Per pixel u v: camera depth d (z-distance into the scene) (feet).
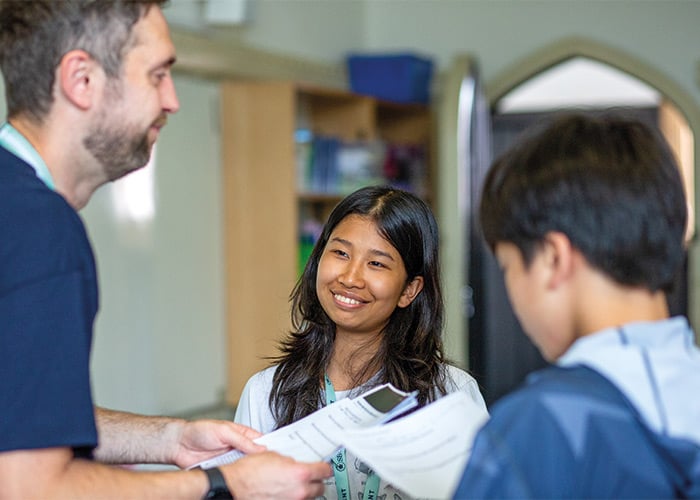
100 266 12.67
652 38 19.42
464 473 3.10
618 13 19.63
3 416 3.66
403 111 20.22
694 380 3.09
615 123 3.26
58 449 3.75
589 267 3.11
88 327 3.90
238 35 15.97
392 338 5.77
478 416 4.20
